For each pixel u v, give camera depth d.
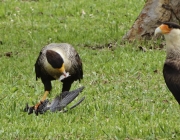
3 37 19.81
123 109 12.14
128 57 16.53
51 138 10.18
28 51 17.89
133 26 18.61
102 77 14.70
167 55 10.12
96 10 24.02
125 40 18.56
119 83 14.19
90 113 11.85
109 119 11.36
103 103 12.39
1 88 13.79
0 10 23.55
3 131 10.50
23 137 10.32
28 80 14.62
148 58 16.42
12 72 15.27
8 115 11.53
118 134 10.27
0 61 16.55
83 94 13.19
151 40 18.25
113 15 23.36
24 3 25.20
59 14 23.59
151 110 11.91
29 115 11.56
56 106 11.77
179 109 12.12
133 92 13.34
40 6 24.77
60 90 13.71
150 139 10.02
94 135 10.30
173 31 10.02
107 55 16.88
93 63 16.11
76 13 23.62
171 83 9.91
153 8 18.41
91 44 18.62
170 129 10.50
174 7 18.36
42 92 13.61
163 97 12.97
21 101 12.75
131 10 24.30
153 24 18.36
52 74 11.94
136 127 10.69
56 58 11.73
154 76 14.77
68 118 11.30
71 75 12.27
